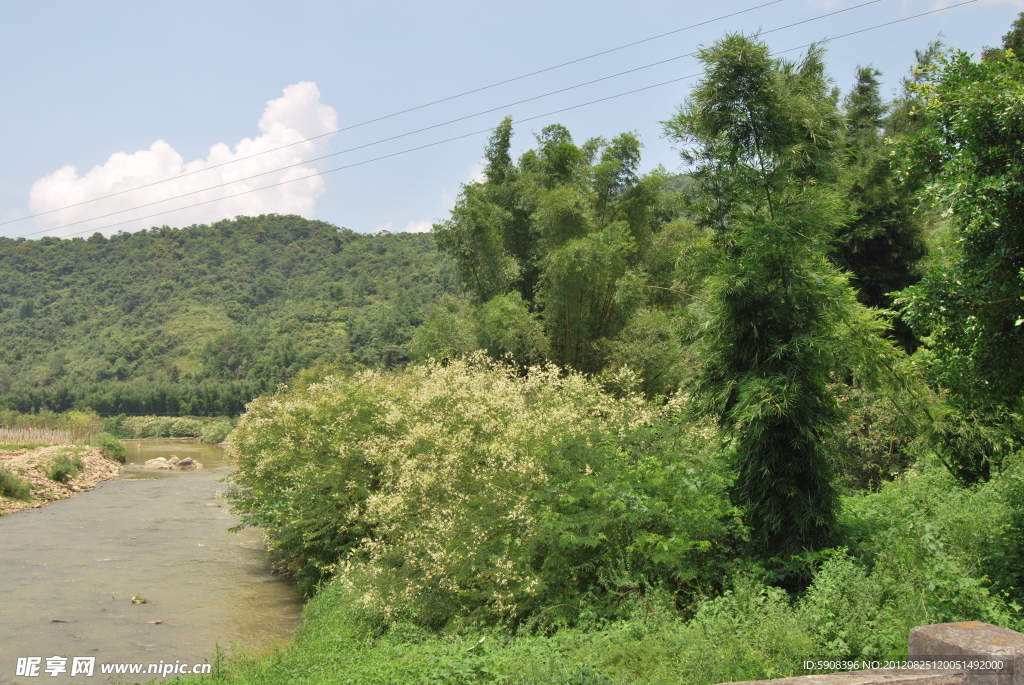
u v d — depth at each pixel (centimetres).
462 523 838
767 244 782
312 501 1253
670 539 732
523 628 734
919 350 961
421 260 9806
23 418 4688
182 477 3186
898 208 1712
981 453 1001
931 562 636
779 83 819
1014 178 646
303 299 9712
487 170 2384
